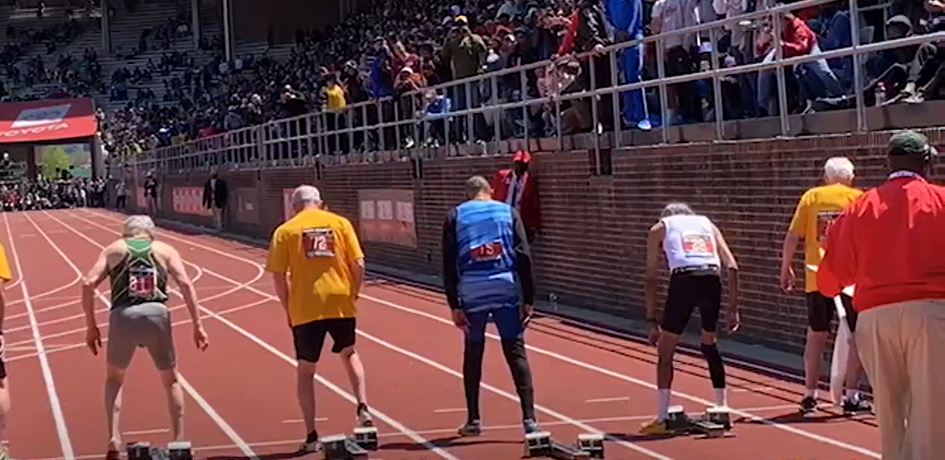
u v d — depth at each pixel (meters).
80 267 32.25
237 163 42.03
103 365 14.91
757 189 13.18
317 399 12.01
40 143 72.19
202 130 50.06
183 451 9.34
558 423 10.36
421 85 24.81
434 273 23.59
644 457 8.94
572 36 17.22
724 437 9.44
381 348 15.12
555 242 18.06
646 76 15.93
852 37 11.49
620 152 16.08
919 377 6.29
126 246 9.40
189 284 9.60
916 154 6.54
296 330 9.76
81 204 73.75
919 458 6.30
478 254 9.61
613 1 16.02
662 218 9.87
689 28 13.94
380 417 10.99
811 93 12.75
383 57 26.08
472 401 9.99
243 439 10.37
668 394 9.69
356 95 29.16
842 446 8.92
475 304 9.59
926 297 6.30
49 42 80.75
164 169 55.50
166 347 9.43
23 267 33.09
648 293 9.80
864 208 6.53
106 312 21.41
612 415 10.56
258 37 59.28
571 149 17.55
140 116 68.62
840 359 9.95
